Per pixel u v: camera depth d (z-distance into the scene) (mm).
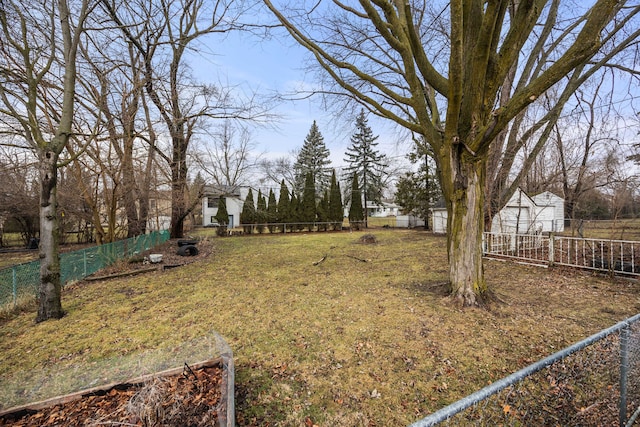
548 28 6434
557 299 4957
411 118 7578
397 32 4730
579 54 3217
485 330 3799
